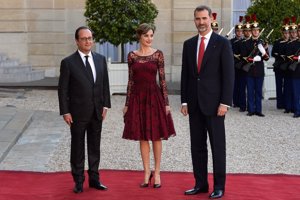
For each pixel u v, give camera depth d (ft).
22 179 38.04
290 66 64.34
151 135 35.60
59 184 36.91
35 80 86.94
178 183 37.37
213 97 33.78
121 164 42.86
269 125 58.49
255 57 64.18
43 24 90.48
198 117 34.55
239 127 57.21
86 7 75.15
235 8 92.73
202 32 34.04
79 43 34.81
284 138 52.03
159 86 36.60
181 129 55.57
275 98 78.69
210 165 43.01
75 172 35.04
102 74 35.22
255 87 64.28
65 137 51.42
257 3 76.79
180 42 90.94
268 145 49.14
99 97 35.04
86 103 34.53
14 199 33.50
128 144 49.08
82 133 34.91
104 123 57.98
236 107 71.26
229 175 39.50
